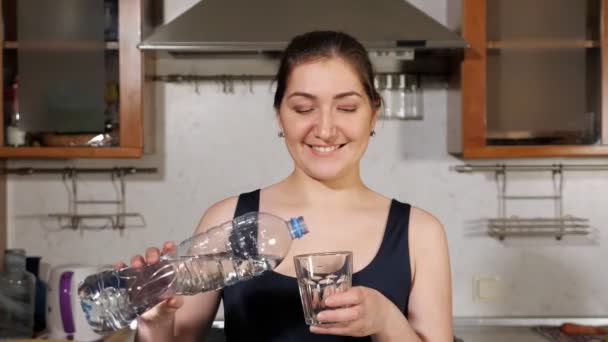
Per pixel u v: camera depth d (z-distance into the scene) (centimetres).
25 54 217
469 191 247
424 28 203
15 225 245
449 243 248
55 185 245
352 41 119
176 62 228
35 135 217
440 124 246
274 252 115
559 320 247
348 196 128
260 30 200
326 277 97
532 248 248
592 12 218
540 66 219
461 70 217
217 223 129
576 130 218
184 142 246
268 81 246
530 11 219
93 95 216
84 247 246
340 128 116
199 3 210
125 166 246
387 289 121
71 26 216
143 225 247
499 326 244
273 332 119
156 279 109
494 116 219
